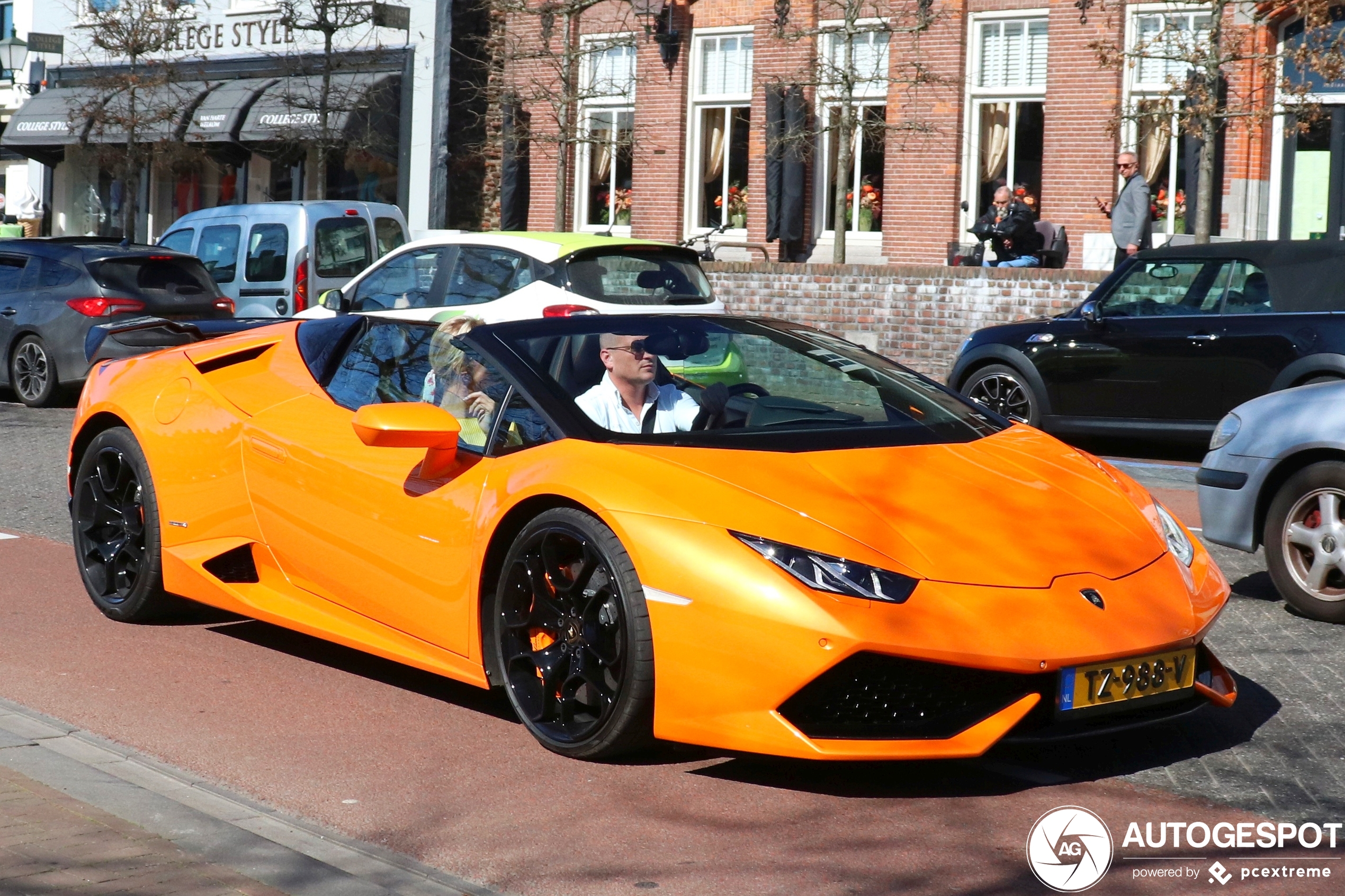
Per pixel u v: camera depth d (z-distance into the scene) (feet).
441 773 13.94
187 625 19.67
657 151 76.43
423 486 15.80
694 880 11.44
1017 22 66.28
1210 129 53.06
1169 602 13.85
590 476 14.17
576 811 12.94
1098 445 41.01
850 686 12.86
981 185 67.77
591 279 35.63
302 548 17.16
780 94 70.90
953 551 13.46
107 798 12.44
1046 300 54.24
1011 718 12.84
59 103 96.12
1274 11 55.21
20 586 21.65
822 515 13.56
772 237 71.87
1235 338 35.40
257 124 84.69
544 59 77.46
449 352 16.62
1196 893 11.28
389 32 84.79
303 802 13.14
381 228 54.54
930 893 11.25
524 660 14.70
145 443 19.04
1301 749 14.93
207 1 92.07
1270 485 20.76
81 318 46.37
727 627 12.94
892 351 57.67
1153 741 15.20
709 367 16.43
